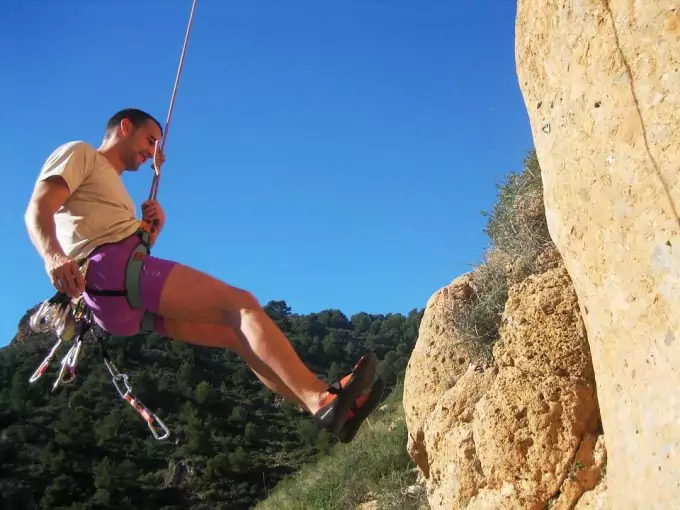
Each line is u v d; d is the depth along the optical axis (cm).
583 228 346
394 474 1164
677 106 282
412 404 735
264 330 305
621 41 316
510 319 592
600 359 342
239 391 4916
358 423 295
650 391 291
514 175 747
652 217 289
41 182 324
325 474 1376
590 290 345
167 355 5209
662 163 286
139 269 316
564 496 508
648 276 291
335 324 5638
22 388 4459
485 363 675
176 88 390
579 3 349
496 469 553
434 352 725
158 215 362
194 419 4200
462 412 647
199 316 316
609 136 317
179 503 3684
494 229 746
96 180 336
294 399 316
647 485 291
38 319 354
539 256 673
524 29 416
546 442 527
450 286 757
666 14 292
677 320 273
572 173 351
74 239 328
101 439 4091
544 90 387
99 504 3603
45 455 3944
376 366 290
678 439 272
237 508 3509
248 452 4028
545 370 550
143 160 379
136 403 358
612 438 332
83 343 379
